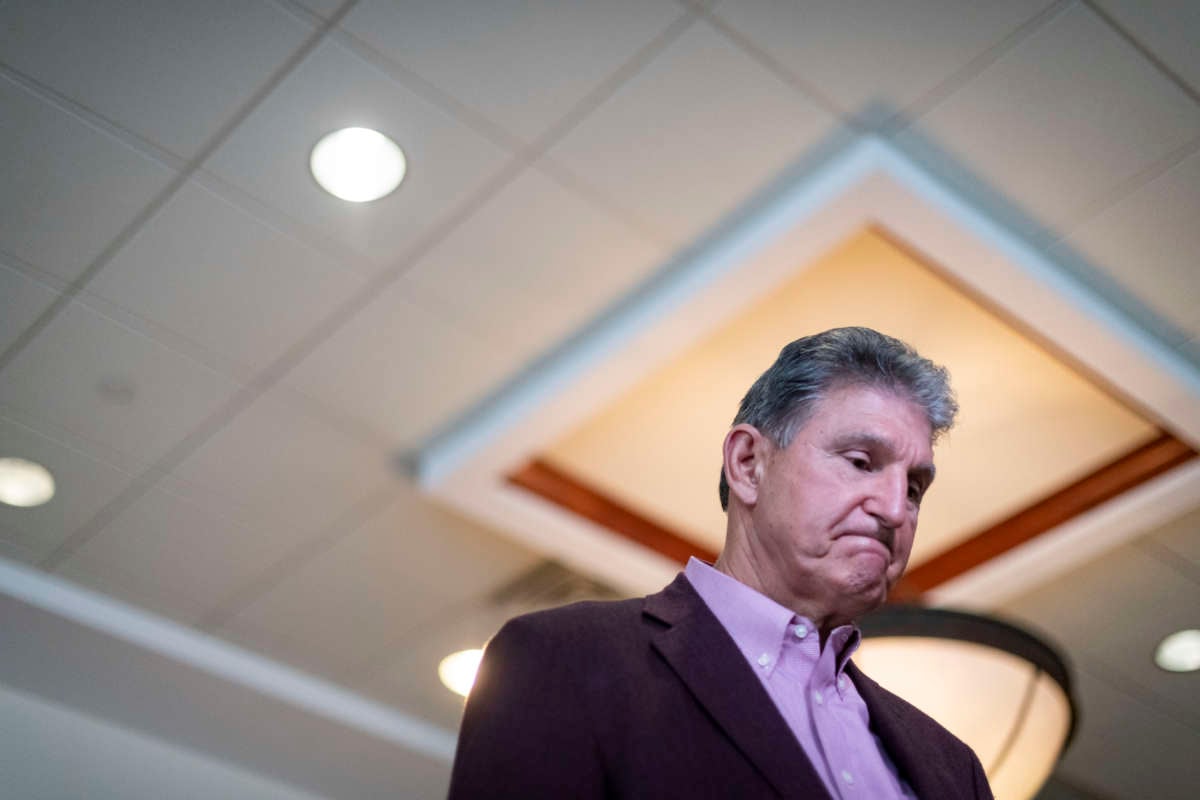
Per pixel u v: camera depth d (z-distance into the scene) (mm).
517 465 4371
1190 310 3951
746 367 4133
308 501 4727
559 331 4098
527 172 3668
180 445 4539
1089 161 3602
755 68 3410
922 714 1566
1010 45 3346
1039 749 2973
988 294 3795
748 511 1460
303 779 5980
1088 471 4430
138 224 3842
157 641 5281
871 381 1467
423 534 4832
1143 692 5516
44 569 5148
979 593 4785
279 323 4105
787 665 1339
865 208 3598
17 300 4074
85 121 3588
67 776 5527
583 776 1143
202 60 3432
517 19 3301
